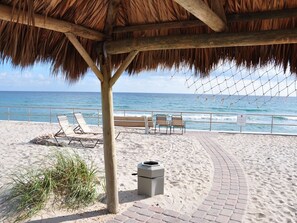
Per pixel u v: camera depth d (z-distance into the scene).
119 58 3.37
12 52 2.31
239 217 3.51
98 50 3.03
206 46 2.51
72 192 3.75
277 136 10.81
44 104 45.19
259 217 3.54
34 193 3.64
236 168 5.98
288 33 2.24
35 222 3.16
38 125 12.79
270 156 7.27
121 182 4.74
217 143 9.01
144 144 8.55
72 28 2.47
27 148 7.58
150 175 4.07
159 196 4.13
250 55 2.68
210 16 1.95
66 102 48.38
